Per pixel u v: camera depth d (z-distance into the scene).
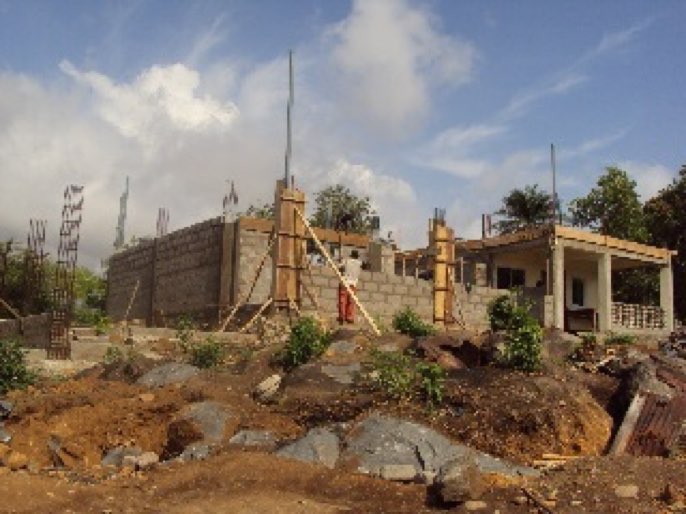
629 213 41.09
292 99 21.73
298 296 21.11
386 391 12.86
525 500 9.14
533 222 41.72
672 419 12.10
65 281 21.84
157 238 30.56
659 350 19.19
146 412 13.16
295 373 14.23
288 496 9.63
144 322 28.22
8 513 8.89
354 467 10.63
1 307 32.44
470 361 15.22
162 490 9.95
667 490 9.09
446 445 11.02
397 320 19.34
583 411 12.05
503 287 33.91
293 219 21.31
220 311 23.73
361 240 30.58
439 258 24.97
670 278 34.75
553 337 17.19
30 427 12.90
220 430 12.52
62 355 18.09
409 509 9.12
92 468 11.57
